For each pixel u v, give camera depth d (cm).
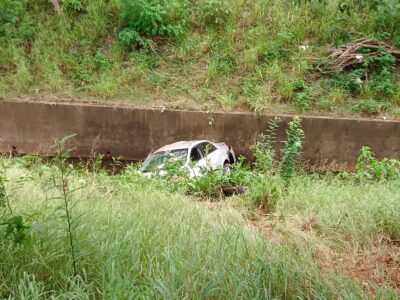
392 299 331
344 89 1441
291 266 360
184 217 547
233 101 1427
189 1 1770
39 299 297
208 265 360
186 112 1378
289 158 855
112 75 1532
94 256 359
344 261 442
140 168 1106
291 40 1609
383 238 498
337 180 899
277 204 664
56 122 1385
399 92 1402
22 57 1554
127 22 1669
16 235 335
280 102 1434
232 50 1600
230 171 1004
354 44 1523
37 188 646
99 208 539
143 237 421
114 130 1389
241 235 429
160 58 1599
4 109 1379
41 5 1744
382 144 1312
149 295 302
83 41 1628
